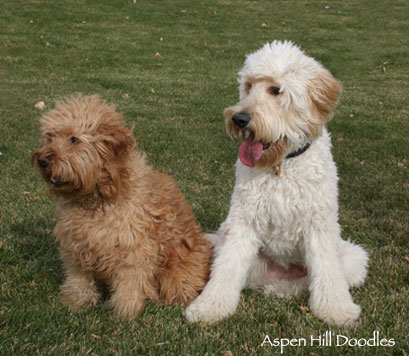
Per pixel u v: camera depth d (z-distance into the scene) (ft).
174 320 11.06
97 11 61.62
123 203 10.50
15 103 30.04
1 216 15.55
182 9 67.41
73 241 10.89
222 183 19.74
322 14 69.31
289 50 11.60
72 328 10.30
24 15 55.98
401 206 17.90
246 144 11.48
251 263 12.43
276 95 11.34
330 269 11.64
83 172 9.81
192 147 23.84
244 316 11.44
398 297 12.00
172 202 12.02
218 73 42.14
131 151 11.22
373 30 61.36
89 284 11.89
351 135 27.20
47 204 16.69
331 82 11.48
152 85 37.01
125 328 10.53
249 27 60.39
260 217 11.76
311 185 11.30
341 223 16.57
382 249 14.66
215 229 16.21
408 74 44.73
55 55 43.32
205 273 12.66
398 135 27.27
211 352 9.84
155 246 11.03
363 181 20.45
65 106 10.42
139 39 51.52
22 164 20.15
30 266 12.69
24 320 10.18
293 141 11.21
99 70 40.24
